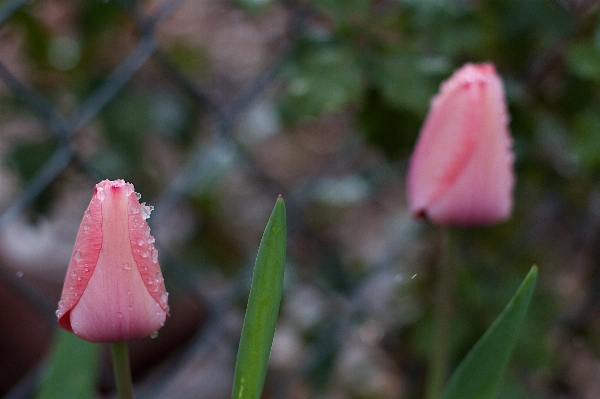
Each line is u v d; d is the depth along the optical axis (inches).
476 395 25.8
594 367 52.7
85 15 39.0
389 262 44.2
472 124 27.8
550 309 41.5
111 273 24.4
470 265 41.2
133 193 24.5
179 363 40.3
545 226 48.2
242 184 57.7
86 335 24.7
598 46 36.7
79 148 42.6
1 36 39.3
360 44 35.1
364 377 47.7
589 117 37.1
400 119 36.8
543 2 37.5
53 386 27.7
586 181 44.4
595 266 51.9
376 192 46.9
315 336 44.4
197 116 44.9
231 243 46.4
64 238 52.0
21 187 38.5
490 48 38.8
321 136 65.9
